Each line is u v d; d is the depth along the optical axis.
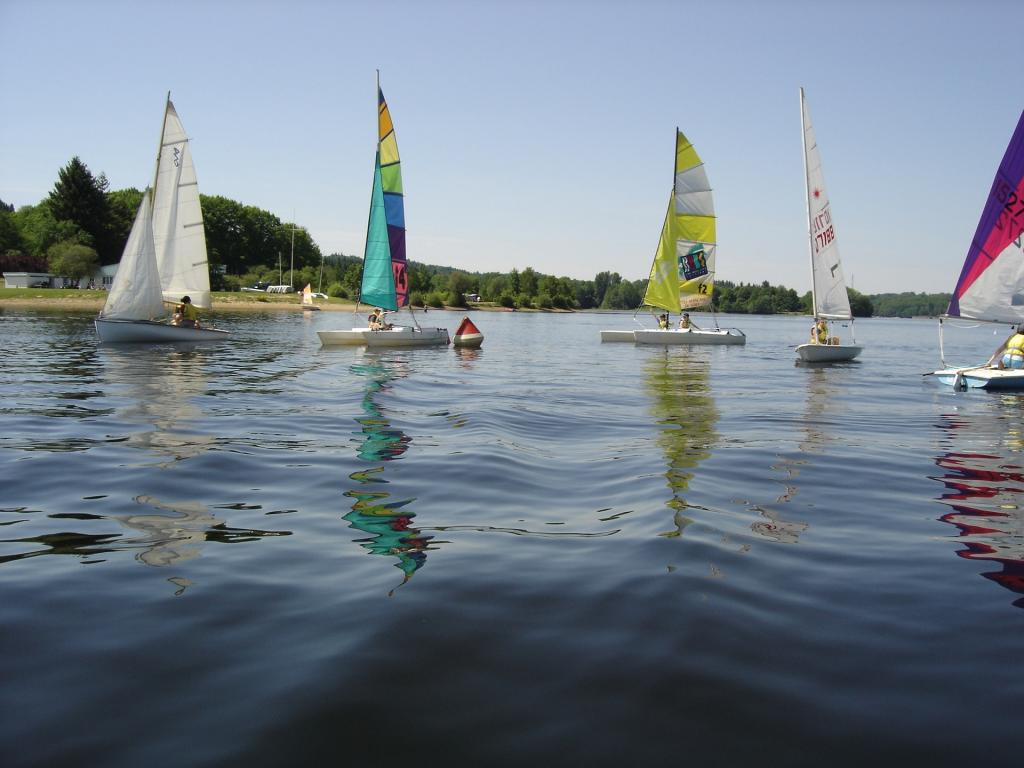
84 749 2.78
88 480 7.24
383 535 5.62
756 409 13.85
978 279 17.34
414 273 140.50
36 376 16.48
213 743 2.83
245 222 133.00
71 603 4.19
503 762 2.74
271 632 3.83
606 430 11.20
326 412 12.34
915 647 3.76
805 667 3.52
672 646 3.71
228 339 30.53
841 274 26.39
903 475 8.16
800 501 6.91
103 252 102.44
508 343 38.31
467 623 3.96
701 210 36.28
